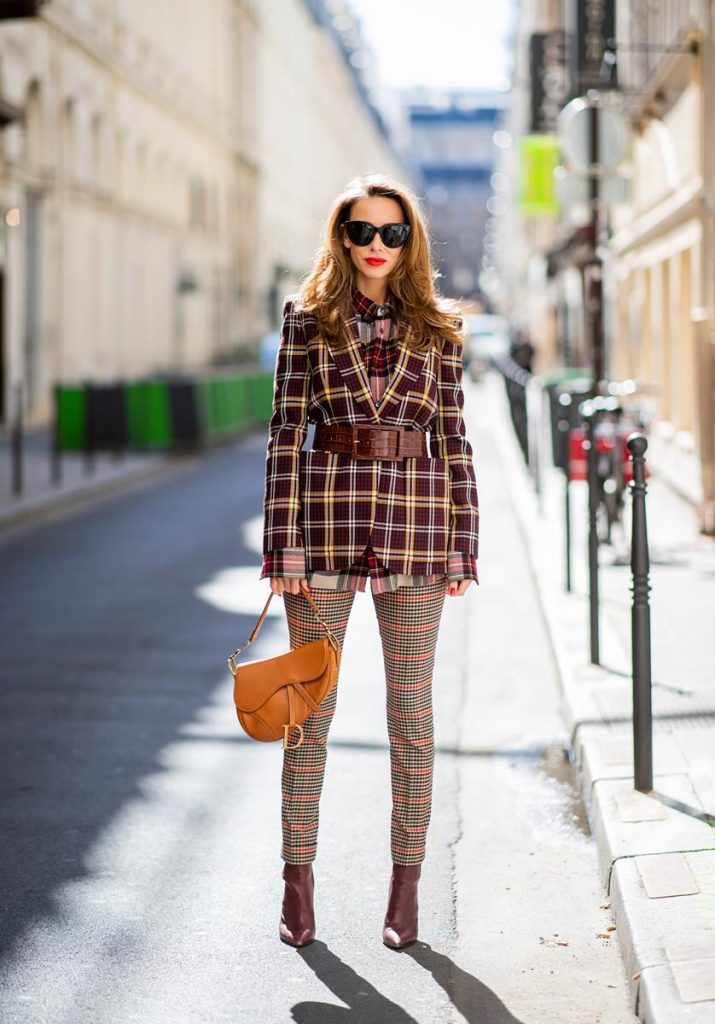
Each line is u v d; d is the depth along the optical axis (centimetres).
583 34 2297
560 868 516
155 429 2547
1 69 2747
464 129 18425
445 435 429
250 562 1259
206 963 430
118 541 1410
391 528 418
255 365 5353
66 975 421
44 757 657
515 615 1023
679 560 1145
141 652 886
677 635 848
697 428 1408
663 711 668
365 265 416
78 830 554
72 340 3331
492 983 416
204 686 796
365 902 480
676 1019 357
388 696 441
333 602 430
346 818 568
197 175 5034
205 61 5175
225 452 2656
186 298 4812
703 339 1282
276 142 6938
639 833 494
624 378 2544
